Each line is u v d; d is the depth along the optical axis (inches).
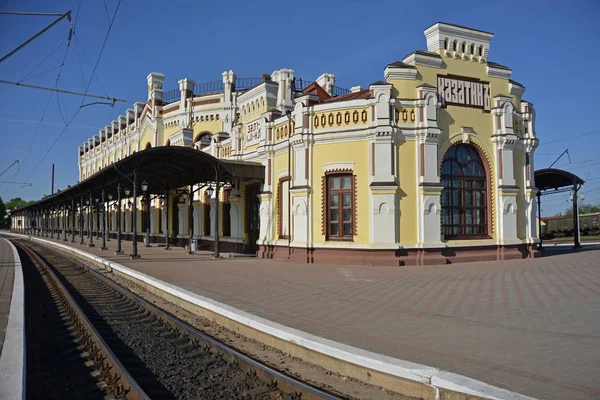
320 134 701.9
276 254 766.5
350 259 664.4
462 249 703.1
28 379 233.0
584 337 256.4
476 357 222.4
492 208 745.0
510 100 756.6
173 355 272.7
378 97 666.8
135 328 344.5
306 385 201.3
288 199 759.7
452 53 729.6
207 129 1227.9
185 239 1176.8
